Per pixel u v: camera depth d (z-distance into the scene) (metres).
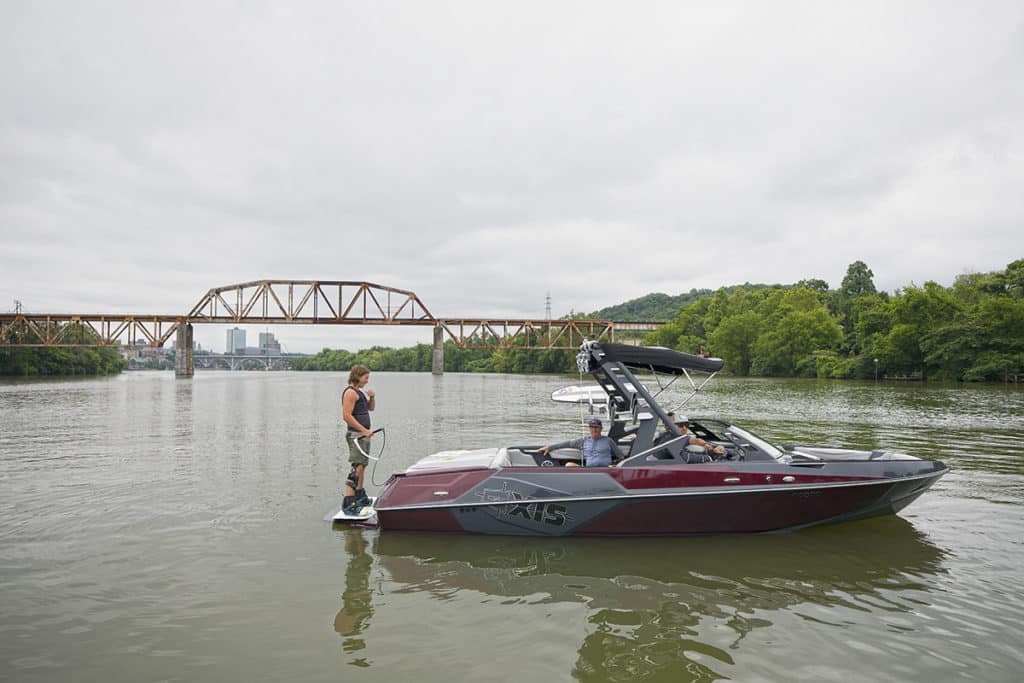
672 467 6.71
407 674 3.79
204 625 4.50
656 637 4.32
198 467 11.07
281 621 4.57
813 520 6.91
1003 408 25.91
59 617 4.62
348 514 7.41
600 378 7.59
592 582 5.41
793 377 84.50
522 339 115.25
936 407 26.70
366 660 3.97
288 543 6.52
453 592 5.16
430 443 14.59
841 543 6.54
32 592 5.11
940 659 4.00
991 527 7.11
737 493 6.54
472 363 176.62
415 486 7.00
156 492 8.93
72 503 8.23
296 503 8.28
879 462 7.04
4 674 3.77
